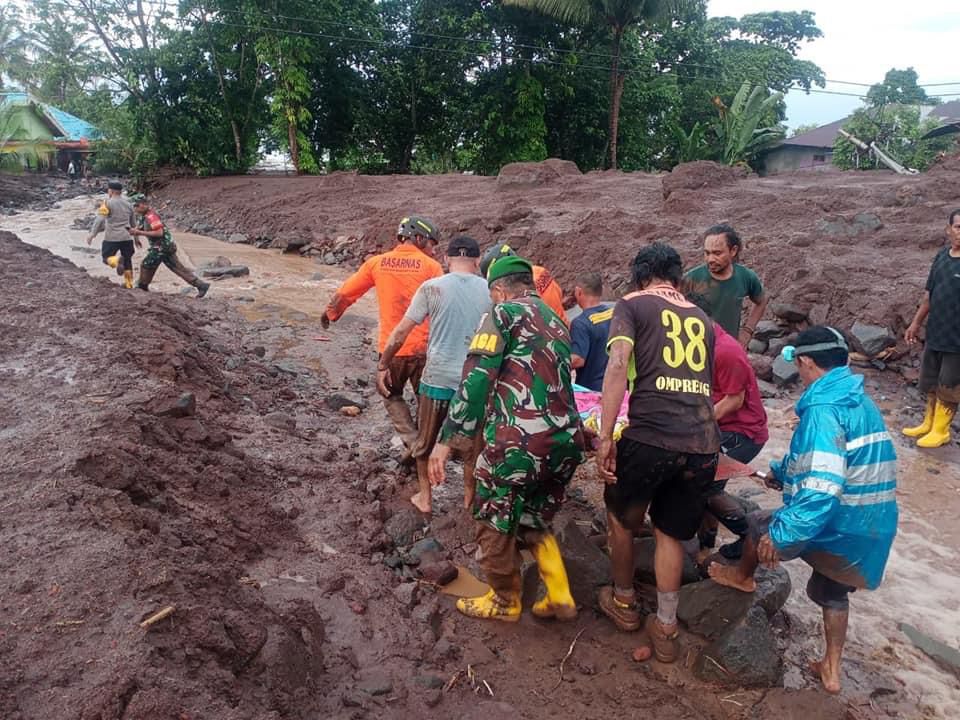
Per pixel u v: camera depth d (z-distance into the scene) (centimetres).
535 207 1745
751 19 4559
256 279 1412
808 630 442
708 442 364
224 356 809
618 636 413
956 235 679
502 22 3141
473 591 444
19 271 884
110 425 443
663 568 384
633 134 3431
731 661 378
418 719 330
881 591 488
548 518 407
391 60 3334
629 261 1243
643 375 369
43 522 334
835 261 1053
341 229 1880
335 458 575
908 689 400
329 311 559
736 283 562
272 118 3178
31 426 444
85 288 824
